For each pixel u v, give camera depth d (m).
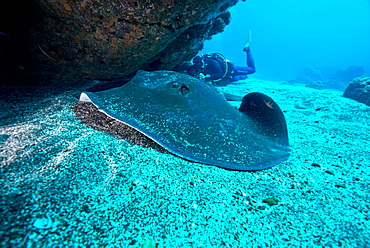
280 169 1.87
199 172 1.62
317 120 4.02
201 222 1.13
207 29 4.07
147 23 2.35
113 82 3.59
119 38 2.51
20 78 2.92
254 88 7.95
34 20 2.29
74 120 2.22
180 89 2.44
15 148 1.44
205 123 2.13
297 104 5.46
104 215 1.05
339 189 1.57
